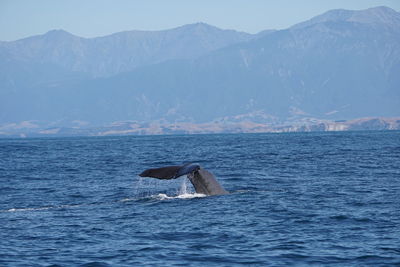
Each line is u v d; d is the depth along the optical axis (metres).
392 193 79.88
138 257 48.00
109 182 104.69
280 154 185.50
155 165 148.88
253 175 110.81
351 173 112.06
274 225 58.28
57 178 115.12
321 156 169.25
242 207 67.50
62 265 46.03
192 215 63.19
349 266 45.12
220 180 102.25
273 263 46.09
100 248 50.72
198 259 47.28
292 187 88.88
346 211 64.94
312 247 50.22
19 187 98.81
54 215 65.94
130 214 64.94
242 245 51.16
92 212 67.44
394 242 51.16
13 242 52.88
